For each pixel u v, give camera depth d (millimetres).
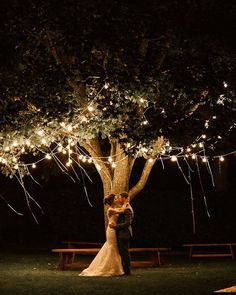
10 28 12891
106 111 12906
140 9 12805
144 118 13266
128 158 15766
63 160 24844
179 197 22375
